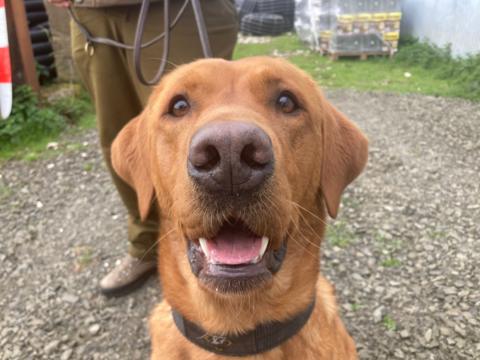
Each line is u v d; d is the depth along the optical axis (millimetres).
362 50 1442
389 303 457
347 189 666
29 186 710
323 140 289
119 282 475
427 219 591
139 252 474
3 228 606
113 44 375
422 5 1493
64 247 564
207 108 245
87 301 478
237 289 223
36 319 458
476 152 783
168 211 273
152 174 292
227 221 214
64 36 1021
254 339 267
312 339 284
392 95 1087
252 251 224
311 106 271
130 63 385
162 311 311
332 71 1330
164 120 266
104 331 440
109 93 402
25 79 910
